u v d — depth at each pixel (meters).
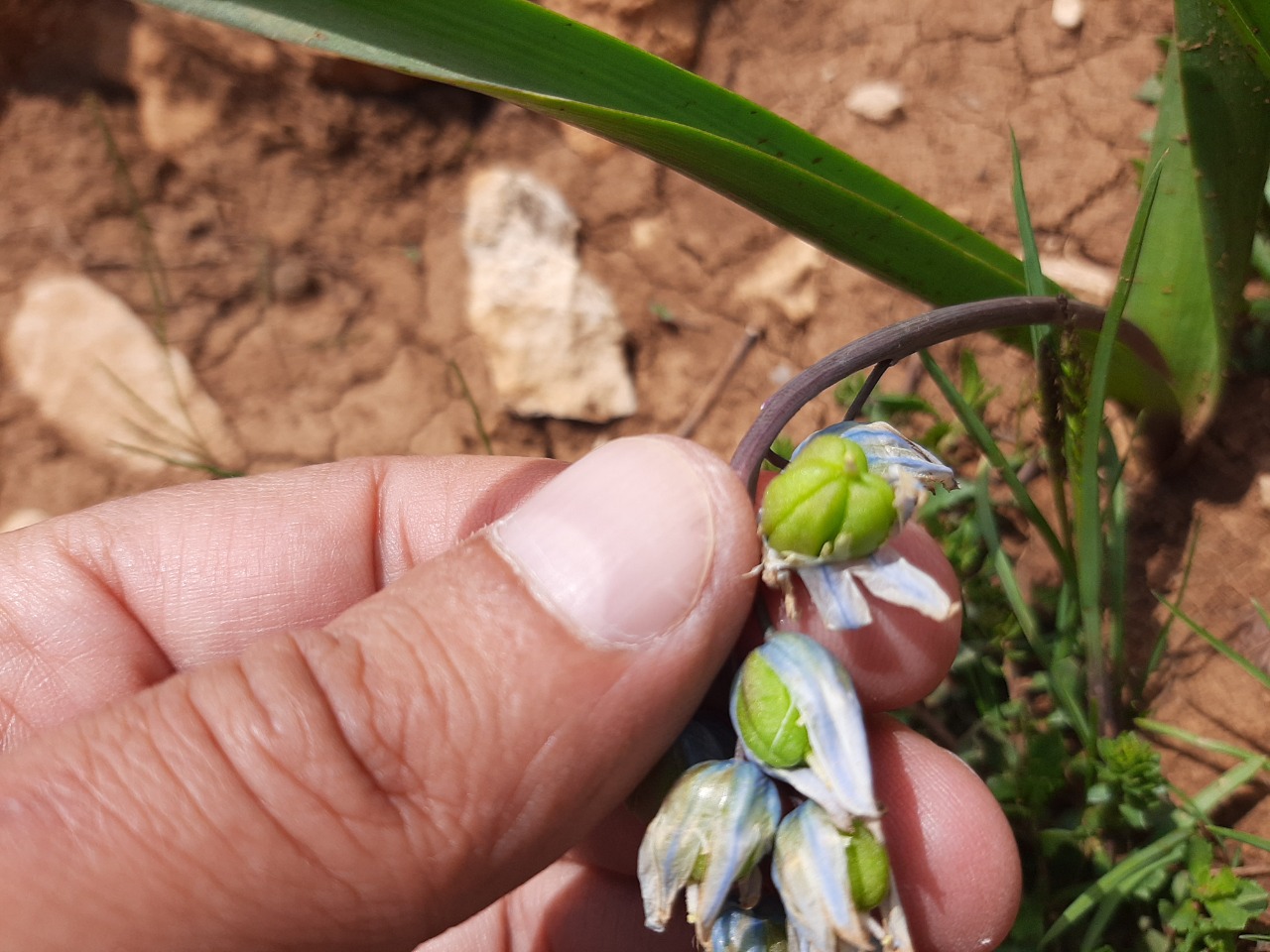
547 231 0.20
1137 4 0.18
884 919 0.08
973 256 0.13
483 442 0.19
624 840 0.14
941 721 0.15
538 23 0.11
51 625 0.13
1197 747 0.14
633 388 0.19
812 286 0.19
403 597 0.09
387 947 0.09
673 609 0.09
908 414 0.17
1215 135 0.12
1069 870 0.14
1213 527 0.15
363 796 0.09
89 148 0.20
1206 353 0.14
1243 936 0.12
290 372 0.20
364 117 0.20
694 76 0.12
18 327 0.20
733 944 0.09
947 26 0.19
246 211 0.20
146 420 0.20
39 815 0.08
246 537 0.14
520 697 0.09
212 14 0.10
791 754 0.08
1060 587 0.16
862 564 0.09
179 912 0.08
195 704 0.09
